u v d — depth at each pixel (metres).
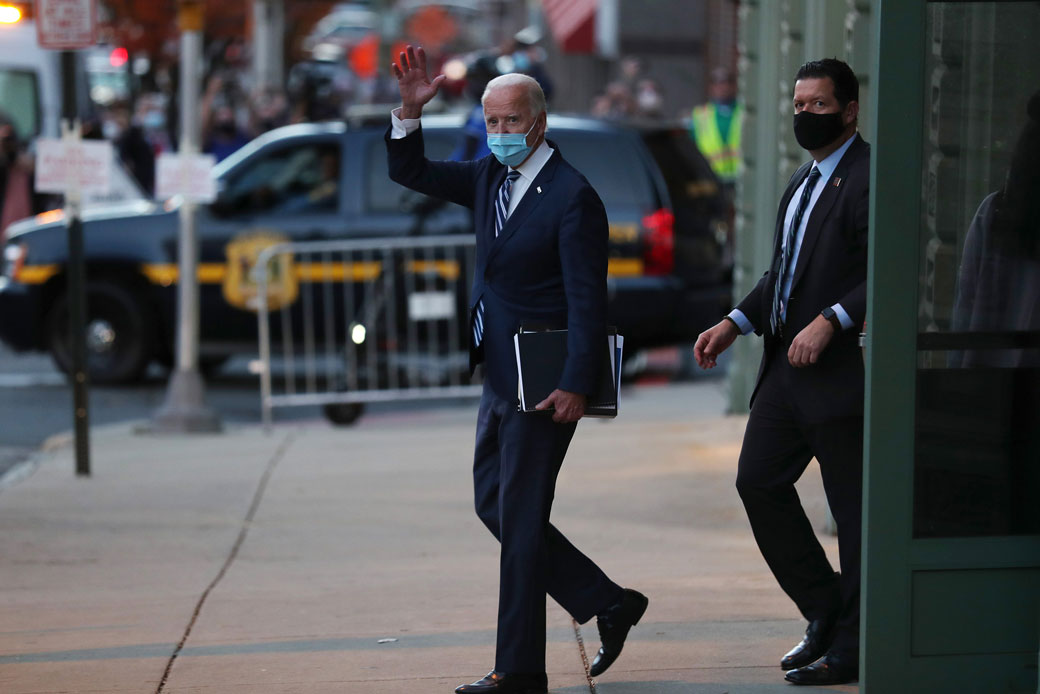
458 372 36.53
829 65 13.72
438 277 36.12
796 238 14.17
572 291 13.50
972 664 12.93
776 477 14.59
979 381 12.86
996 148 12.74
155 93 86.00
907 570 12.82
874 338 12.66
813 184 14.12
